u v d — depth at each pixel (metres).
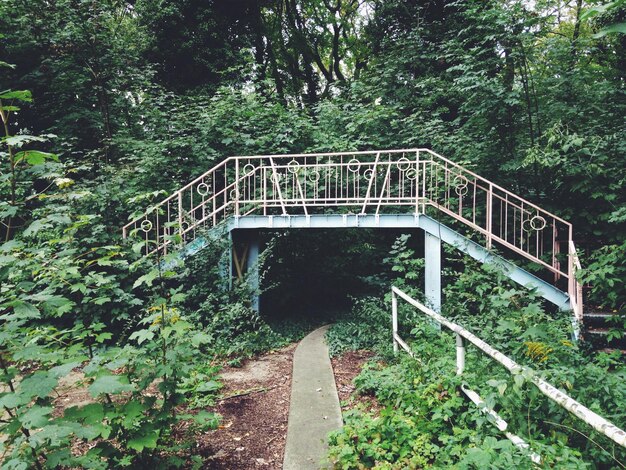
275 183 7.30
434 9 12.98
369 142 8.95
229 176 8.98
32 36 9.42
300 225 6.95
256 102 9.88
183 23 13.22
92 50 9.65
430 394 3.35
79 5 9.36
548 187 6.93
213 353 5.84
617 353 3.89
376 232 10.13
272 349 6.40
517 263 6.89
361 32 18.39
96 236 6.39
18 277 2.87
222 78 13.26
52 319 6.14
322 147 8.89
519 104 7.18
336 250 10.33
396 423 3.24
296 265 10.15
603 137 6.46
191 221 7.21
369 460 3.02
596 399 2.69
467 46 10.34
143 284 6.42
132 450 2.80
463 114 9.23
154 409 2.72
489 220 6.24
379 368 4.91
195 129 9.41
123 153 9.62
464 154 8.00
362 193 9.12
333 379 4.82
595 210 6.45
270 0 17.02
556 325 4.71
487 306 5.33
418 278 7.93
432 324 5.40
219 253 6.92
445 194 8.01
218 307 6.75
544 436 2.34
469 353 3.74
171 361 2.72
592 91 7.17
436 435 3.08
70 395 4.63
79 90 9.97
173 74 13.38
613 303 4.93
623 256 4.83
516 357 3.41
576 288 5.42
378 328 5.96
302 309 9.75
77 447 3.40
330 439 3.34
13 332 2.17
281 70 19.97
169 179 8.63
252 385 4.85
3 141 2.01
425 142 8.80
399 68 11.06
